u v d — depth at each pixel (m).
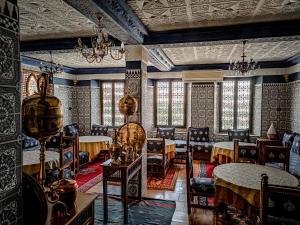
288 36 3.17
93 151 5.79
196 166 5.69
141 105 3.70
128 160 3.15
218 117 7.04
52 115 1.21
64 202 1.43
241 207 2.52
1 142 1.01
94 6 2.15
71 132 6.93
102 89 7.92
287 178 2.69
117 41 3.77
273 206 1.77
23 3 2.60
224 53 5.08
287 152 3.31
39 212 1.13
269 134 5.74
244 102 6.89
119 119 7.84
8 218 1.05
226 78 6.95
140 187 3.65
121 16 2.65
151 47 3.81
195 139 6.64
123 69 7.30
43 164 1.34
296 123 5.55
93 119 7.72
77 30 3.62
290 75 5.93
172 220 3.10
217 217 2.86
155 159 4.87
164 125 7.50
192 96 6.92
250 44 4.25
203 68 6.50
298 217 1.72
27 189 1.15
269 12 2.86
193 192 3.16
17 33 1.11
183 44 3.62
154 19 3.11
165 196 3.88
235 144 3.59
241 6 2.67
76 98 7.73
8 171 1.05
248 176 2.76
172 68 6.80
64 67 7.03
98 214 3.23
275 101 6.20
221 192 2.72
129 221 3.05
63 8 2.75
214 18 3.07
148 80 7.20
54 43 4.09
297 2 2.56
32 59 5.62
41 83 1.26
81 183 4.52
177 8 2.73
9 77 1.06
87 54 3.15
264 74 6.21
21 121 1.14
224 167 3.15
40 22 3.25
